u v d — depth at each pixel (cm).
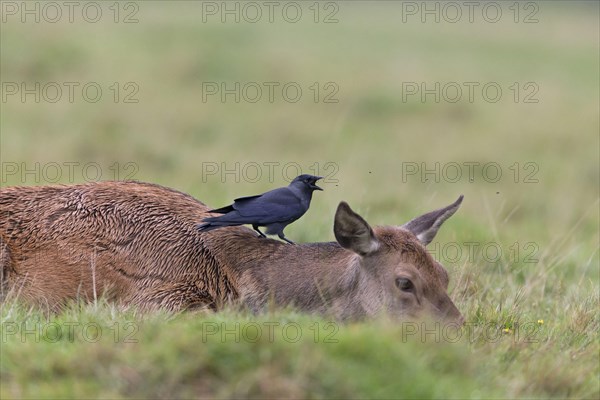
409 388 1959
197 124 6562
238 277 2678
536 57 10619
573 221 5109
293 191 2634
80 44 8038
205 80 7850
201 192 4428
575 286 3161
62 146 5516
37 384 1992
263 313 2609
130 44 8444
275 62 8444
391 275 2423
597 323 2678
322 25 11325
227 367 1986
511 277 3250
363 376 1972
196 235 2734
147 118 6456
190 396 1938
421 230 2639
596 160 6600
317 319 2389
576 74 9912
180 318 2459
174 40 8919
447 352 2148
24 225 2709
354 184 5097
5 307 2522
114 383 1967
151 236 2719
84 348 2092
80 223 2719
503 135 6988
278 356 2005
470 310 2711
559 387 2155
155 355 2005
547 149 6794
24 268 2670
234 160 5691
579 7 15338
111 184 2858
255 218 2575
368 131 6956
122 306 2636
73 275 2675
